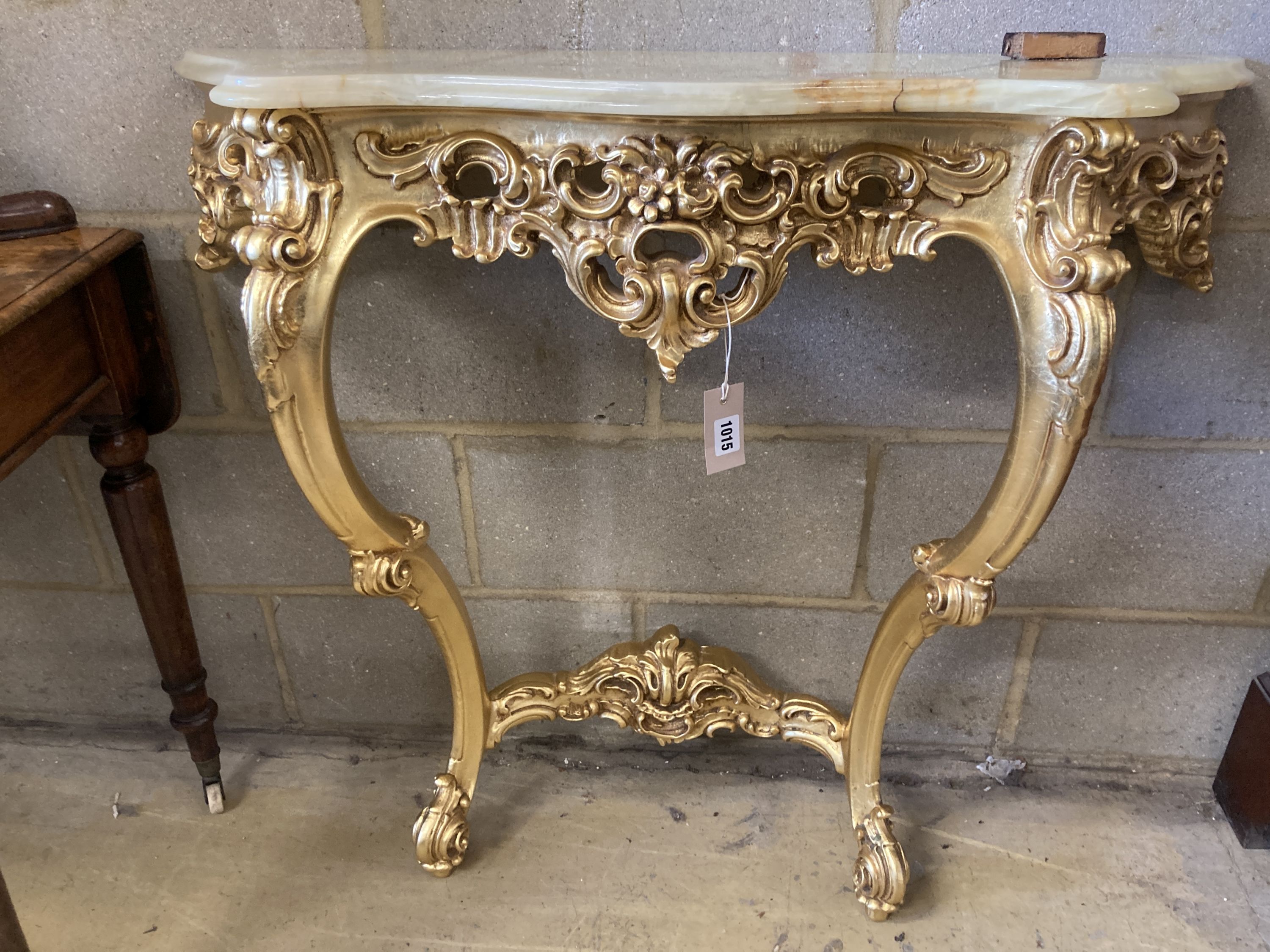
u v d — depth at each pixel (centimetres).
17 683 118
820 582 105
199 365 98
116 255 83
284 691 118
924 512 100
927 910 97
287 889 99
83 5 83
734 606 108
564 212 63
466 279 91
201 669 102
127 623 114
